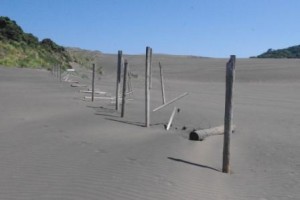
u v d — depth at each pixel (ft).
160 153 37.55
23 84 117.39
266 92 137.69
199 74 255.70
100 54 423.23
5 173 28.48
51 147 37.37
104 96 94.48
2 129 45.14
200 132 46.11
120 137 44.37
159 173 31.01
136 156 35.70
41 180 27.40
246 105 93.61
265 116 73.41
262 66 279.90
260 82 196.24
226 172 33.83
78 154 35.17
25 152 34.83
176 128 54.34
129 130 49.60
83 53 402.52
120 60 68.64
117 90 68.85
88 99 84.38
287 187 31.04
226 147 33.86
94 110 66.80
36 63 242.99
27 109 62.69
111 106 74.02
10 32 266.57
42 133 43.83
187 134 49.57
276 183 31.96
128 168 31.65
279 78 212.43
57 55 289.94
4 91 91.45
